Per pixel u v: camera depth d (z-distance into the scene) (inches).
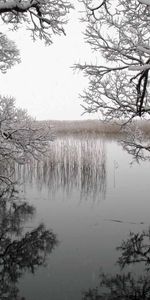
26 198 351.6
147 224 267.9
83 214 295.0
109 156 628.4
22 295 163.2
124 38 233.8
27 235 247.1
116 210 304.2
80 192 376.2
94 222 272.8
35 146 360.5
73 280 179.2
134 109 250.2
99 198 347.3
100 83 249.9
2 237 244.2
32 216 290.4
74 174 460.8
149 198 342.0
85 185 408.8
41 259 206.1
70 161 471.5
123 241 233.8
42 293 165.3
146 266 196.9
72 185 410.3
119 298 158.6
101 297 159.8
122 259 205.9
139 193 362.9
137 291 164.7
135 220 276.1
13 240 238.1
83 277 182.7
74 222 273.3
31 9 275.4
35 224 270.1
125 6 228.7
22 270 193.8
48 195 364.8
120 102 251.9
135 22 231.9
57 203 331.6
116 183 411.8
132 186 395.9
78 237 242.1
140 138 298.8
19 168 492.4
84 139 744.3
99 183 414.9
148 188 385.1
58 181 430.3
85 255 211.2
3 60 391.5
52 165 472.7
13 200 345.1
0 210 307.3
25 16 273.1
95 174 449.7
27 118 351.9
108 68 238.5
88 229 258.4
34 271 191.9
